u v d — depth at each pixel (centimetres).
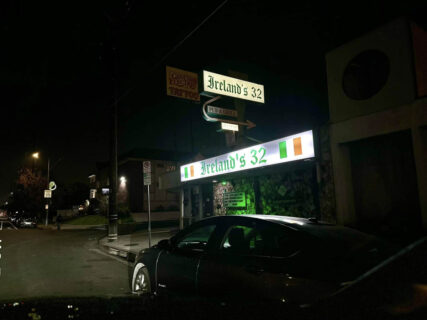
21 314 212
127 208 3584
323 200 920
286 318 173
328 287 278
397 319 140
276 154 1027
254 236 408
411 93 745
